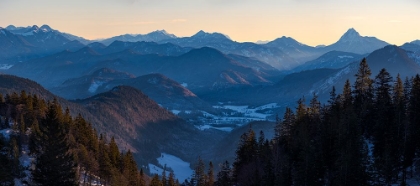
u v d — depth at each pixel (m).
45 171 58.31
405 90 94.75
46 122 60.12
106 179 102.25
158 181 112.44
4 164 70.06
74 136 107.88
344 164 72.31
